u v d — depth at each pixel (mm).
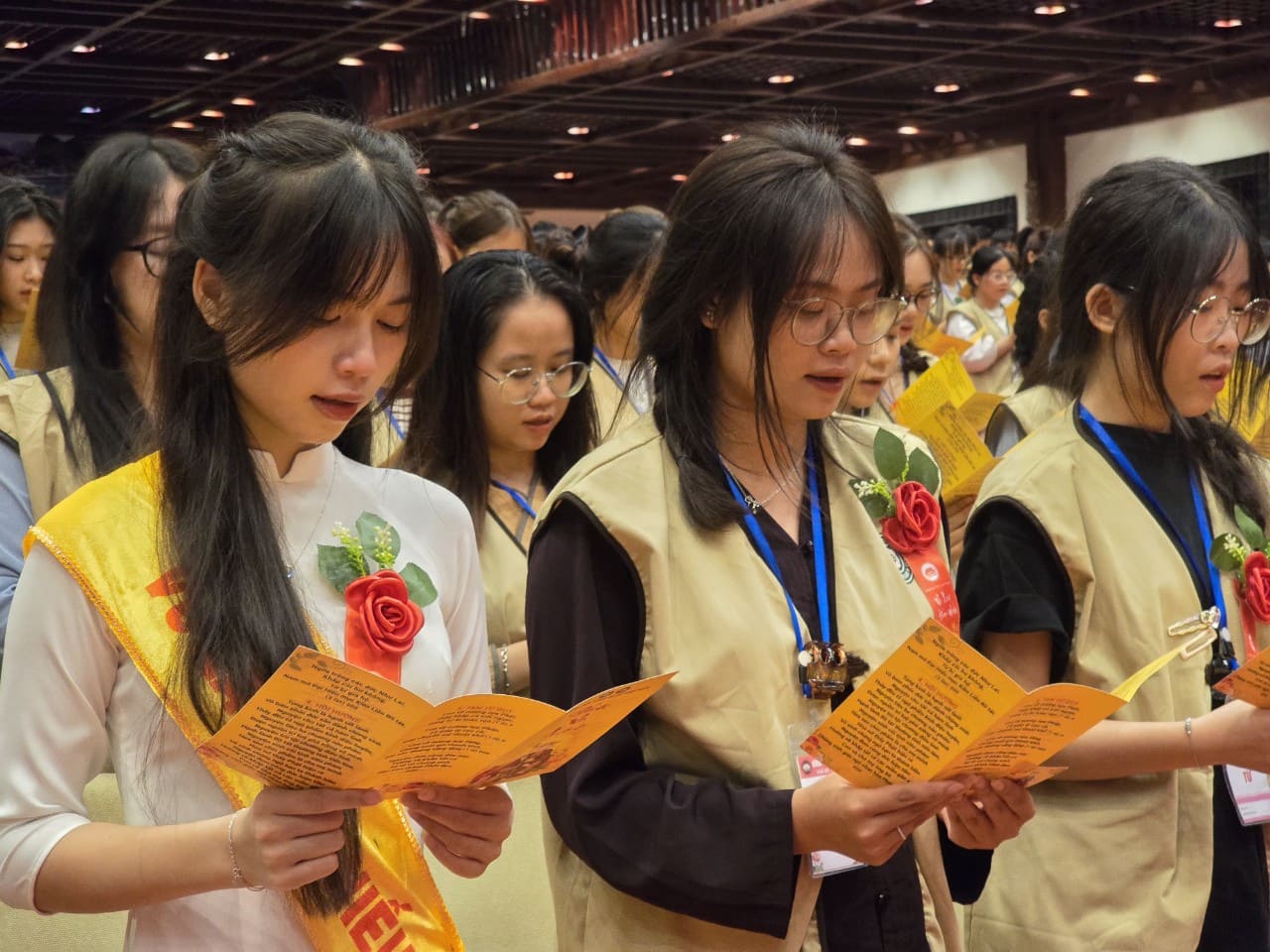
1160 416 2229
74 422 2377
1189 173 2170
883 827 1597
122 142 2416
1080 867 2107
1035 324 4117
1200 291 2098
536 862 2537
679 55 11109
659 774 1706
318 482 1656
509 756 1413
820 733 1542
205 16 10391
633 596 1749
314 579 1610
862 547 1876
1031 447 2230
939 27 10500
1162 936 2057
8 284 3438
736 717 1715
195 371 1545
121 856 1421
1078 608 2121
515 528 2852
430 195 1618
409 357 1609
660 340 1842
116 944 2295
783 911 1643
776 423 1833
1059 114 14203
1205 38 10859
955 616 1927
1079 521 2141
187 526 1510
